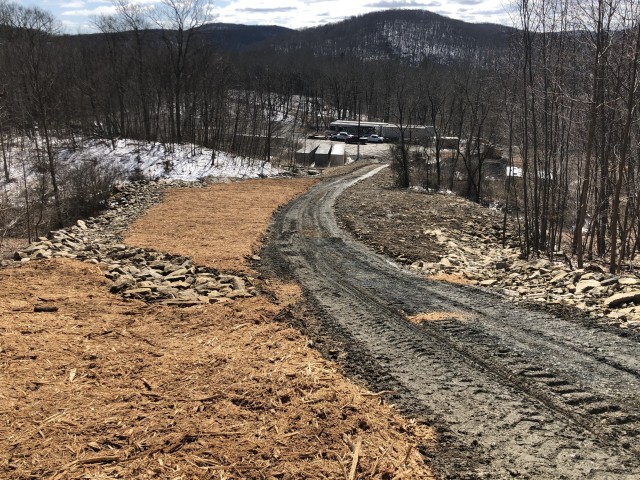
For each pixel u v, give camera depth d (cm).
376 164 5734
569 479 477
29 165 3844
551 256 2009
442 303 1095
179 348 796
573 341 828
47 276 1177
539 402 625
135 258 1491
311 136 8025
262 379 671
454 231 2386
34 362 718
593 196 2231
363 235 2056
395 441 539
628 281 1127
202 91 5069
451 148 5212
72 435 538
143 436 538
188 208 2677
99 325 891
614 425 569
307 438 537
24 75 4175
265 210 2623
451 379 694
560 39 1939
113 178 3394
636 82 1477
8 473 474
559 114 1991
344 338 866
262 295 1166
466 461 508
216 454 507
